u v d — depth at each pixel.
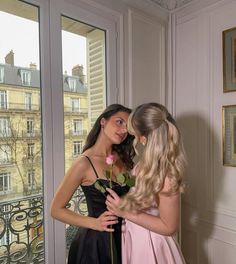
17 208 1.35
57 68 1.44
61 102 1.46
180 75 2.07
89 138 1.27
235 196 1.74
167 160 0.99
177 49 2.08
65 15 1.48
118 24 1.75
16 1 1.32
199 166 1.95
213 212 1.87
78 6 1.53
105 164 1.21
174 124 1.05
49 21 1.40
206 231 1.92
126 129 1.21
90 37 1.62
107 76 1.70
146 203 0.99
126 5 1.78
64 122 1.50
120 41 1.75
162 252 1.05
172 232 0.97
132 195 1.01
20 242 1.36
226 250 1.79
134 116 1.07
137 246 1.08
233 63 1.71
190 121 2.00
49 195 1.41
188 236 2.05
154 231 0.99
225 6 1.75
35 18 1.38
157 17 2.01
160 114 1.04
